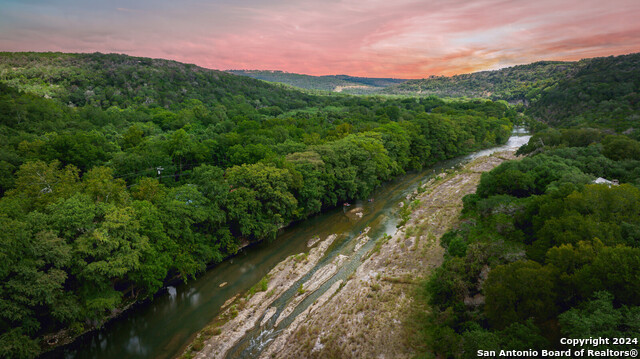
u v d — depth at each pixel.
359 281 47.56
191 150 75.31
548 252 30.28
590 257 27.66
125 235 40.41
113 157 69.75
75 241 37.34
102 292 39.09
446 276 37.72
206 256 51.75
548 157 70.19
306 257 56.47
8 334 31.08
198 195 53.31
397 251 55.00
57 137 68.06
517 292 27.50
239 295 47.34
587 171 63.31
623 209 36.19
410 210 74.81
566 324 24.50
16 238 32.16
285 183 64.44
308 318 41.06
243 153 75.12
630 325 21.61
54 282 33.66
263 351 36.59
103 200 45.56
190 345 37.66
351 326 38.16
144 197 50.44
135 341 38.62
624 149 71.06
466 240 46.06
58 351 36.81
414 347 33.81
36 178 49.19
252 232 62.72
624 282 24.70
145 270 41.75
